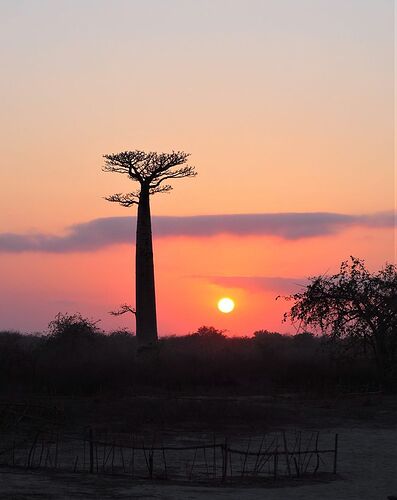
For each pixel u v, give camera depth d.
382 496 15.58
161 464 19.17
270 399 32.69
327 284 38.06
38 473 17.02
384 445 22.72
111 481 16.30
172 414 26.69
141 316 44.53
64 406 27.55
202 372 37.94
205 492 15.32
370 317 37.28
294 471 18.59
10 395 31.31
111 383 35.22
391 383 36.16
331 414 28.78
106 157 44.72
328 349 40.84
